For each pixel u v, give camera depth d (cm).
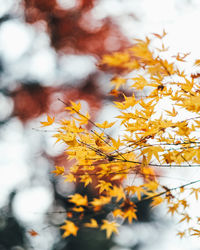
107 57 178
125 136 216
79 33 801
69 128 213
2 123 946
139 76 196
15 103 890
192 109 202
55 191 1018
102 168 236
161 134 215
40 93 873
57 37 843
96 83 801
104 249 1105
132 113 209
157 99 209
